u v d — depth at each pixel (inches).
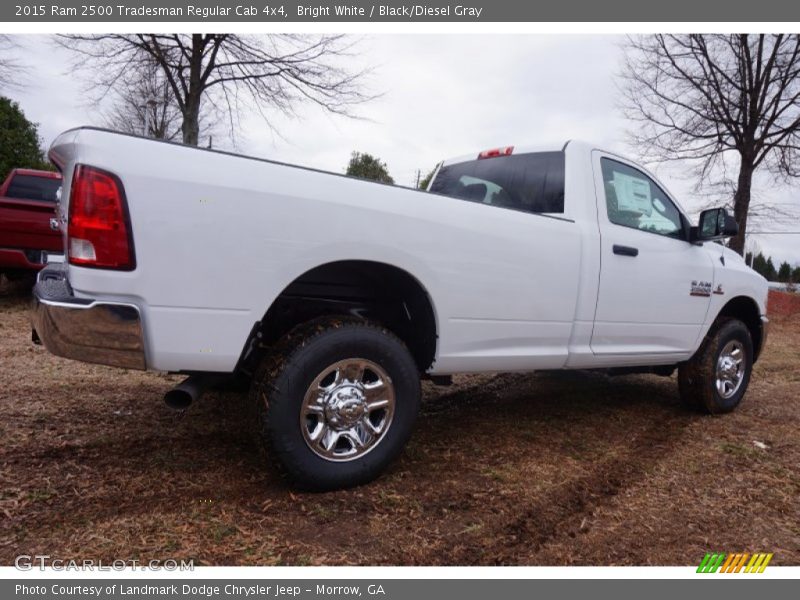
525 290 126.6
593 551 92.5
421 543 91.2
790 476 128.3
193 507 97.6
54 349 87.0
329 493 104.9
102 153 82.9
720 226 161.9
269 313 110.4
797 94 484.1
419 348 120.8
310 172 98.6
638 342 155.9
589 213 143.6
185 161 87.6
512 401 185.9
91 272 83.0
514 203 154.7
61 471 108.9
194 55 368.8
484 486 113.8
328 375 103.4
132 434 130.4
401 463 122.9
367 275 117.2
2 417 135.4
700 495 116.2
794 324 482.9
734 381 184.5
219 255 88.9
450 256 113.1
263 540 88.9
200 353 89.5
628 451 140.8
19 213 263.6
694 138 531.8
